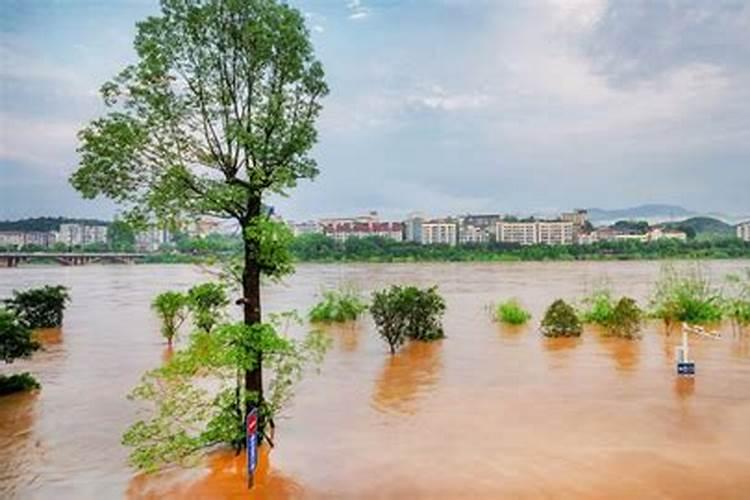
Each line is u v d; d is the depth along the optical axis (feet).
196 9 42.06
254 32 42.04
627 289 167.43
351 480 37.27
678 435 44.39
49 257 376.27
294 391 58.59
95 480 37.99
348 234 521.24
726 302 105.91
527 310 118.93
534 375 64.39
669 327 92.27
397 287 89.25
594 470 38.11
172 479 37.96
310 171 44.78
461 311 121.29
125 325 110.63
